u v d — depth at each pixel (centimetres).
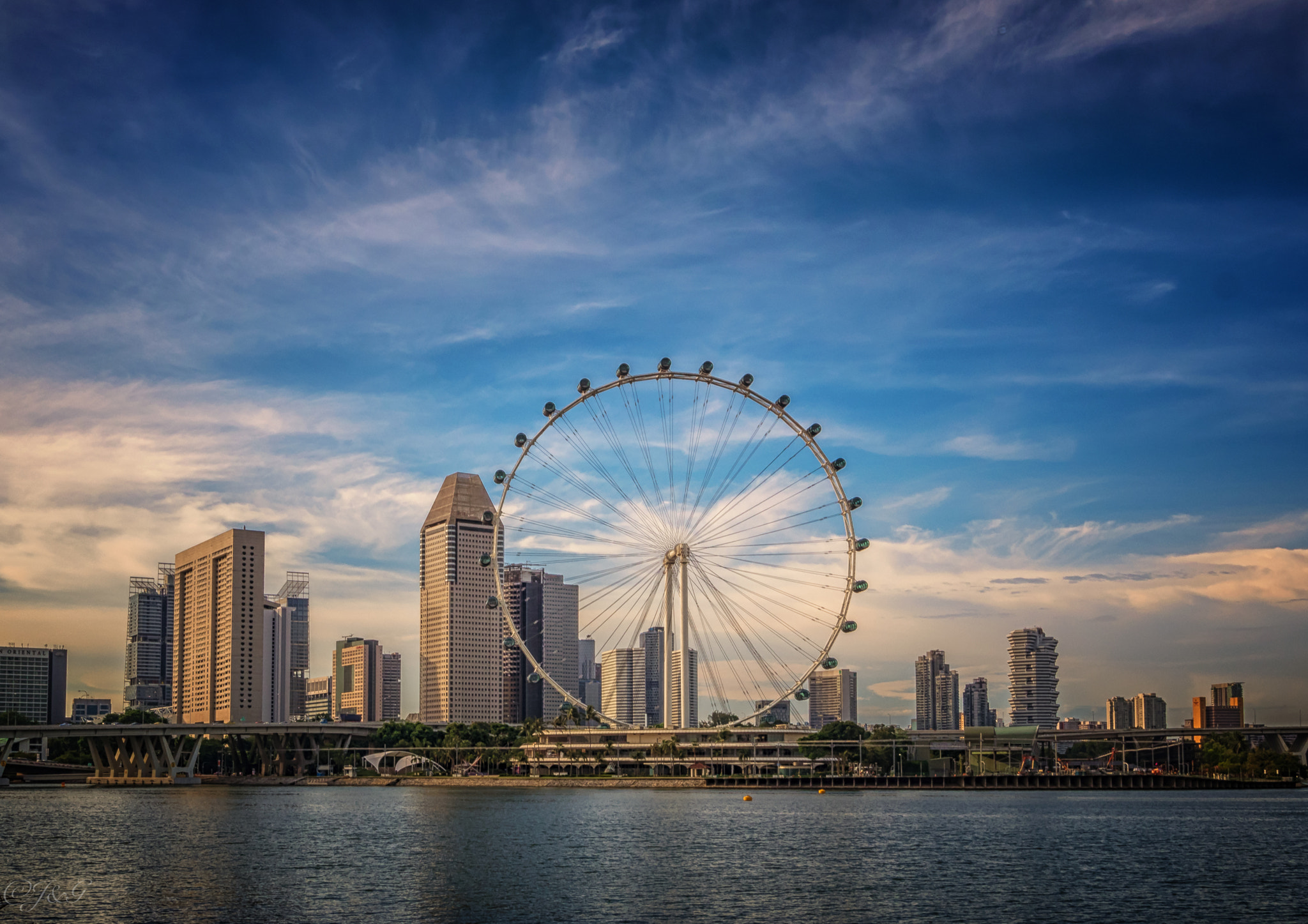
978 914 10988
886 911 11094
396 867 14200
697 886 12506
